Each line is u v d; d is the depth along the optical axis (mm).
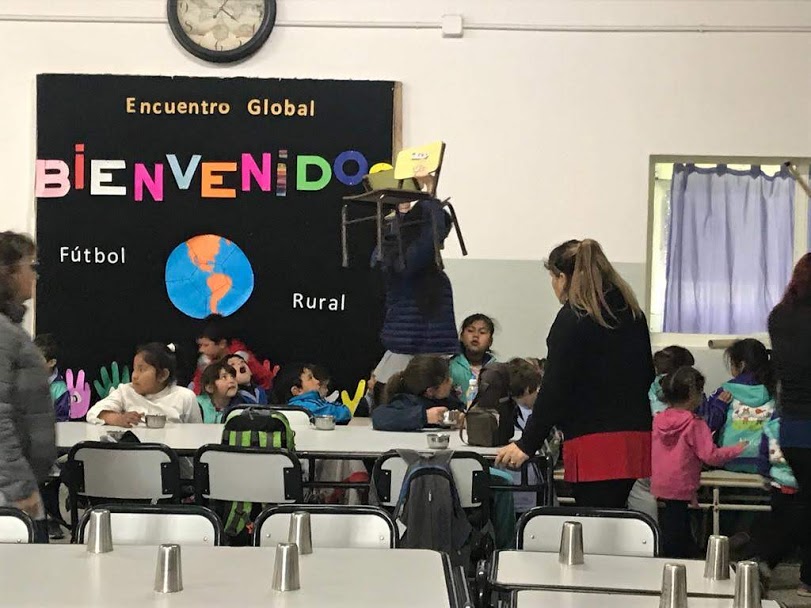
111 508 2482
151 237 5230
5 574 1937
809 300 3588
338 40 5234
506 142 5242
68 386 5195
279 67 5238
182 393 4609
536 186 5238
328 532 2496
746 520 4879
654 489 4238
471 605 1784
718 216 5266
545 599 1859
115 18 5211
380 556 2154
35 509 2611
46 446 2711
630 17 5195
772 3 5156
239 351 5215
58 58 5238
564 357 2863
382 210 5176
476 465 3387
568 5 5203
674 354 4941
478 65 5230
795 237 5234
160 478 3428
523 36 5223
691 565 2199
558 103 5219
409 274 5102
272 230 5230
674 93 5199
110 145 5227
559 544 2531
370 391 5188
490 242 5242
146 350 4559
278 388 5074
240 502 3484
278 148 5230
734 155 5199
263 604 1753
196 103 5223
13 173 5266
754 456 4746
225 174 5227
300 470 3365
